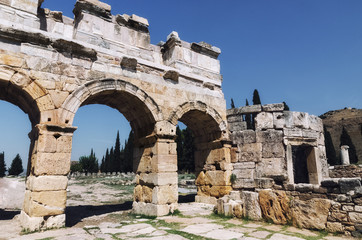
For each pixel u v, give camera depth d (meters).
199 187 14.27
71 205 13.22
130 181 28.38
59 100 8.82
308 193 7.84
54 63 8.98
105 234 7.12
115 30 11.34
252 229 7.55
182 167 43.88
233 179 13.06
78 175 46.34
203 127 14.13
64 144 8.41
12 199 13.55
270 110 13.55
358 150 52.88
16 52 8.38
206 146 14.18
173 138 11.23
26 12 9.00
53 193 7.90
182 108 11.97
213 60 14.45
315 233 7.11
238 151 13.52
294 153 16.45
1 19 8.40
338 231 6.89
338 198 7.10
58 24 11.98
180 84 12.38
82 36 10.24
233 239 6.46
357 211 6.70
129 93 10.48
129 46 11.58
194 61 13.59
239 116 14.13
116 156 52.44
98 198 16.50
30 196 7.83
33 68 8.55
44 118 8.41
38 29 9.02
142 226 8.17
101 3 11.06
